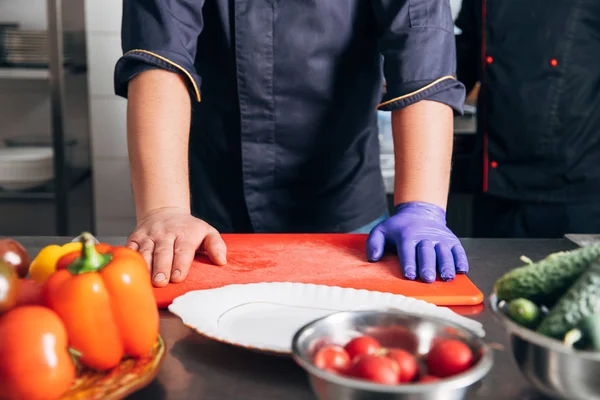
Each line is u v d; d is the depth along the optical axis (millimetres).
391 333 578
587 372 494
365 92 1311
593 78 2096
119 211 2842
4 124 2934
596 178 2160
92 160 2795
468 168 2449
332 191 1365
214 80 1301
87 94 2738
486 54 2180
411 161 1088
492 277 970
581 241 1142
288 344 667
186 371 634
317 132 1303
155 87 1059
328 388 484
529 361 531
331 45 1239
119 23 2686
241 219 1405
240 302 778
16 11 2855
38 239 1166
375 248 997
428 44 1103
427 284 896
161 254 912
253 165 1320
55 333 541
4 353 524
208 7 1238
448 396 474
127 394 543
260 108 1278
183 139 1077
